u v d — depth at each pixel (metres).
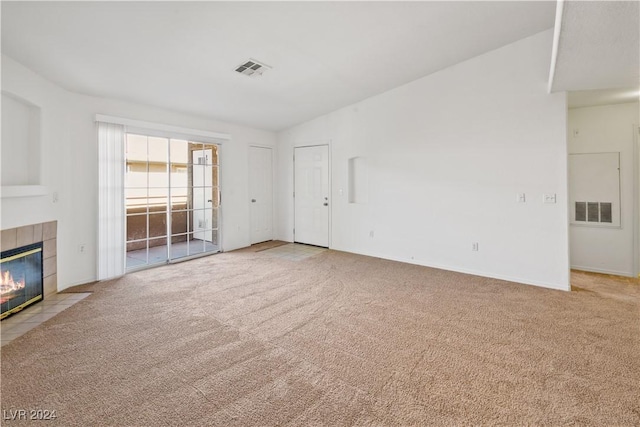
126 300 3.15
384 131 4.86
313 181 5.91
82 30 2.49
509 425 1.52
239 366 2.02
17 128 2.90
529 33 3.47
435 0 2.72
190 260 4.83
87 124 3.67
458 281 3.80
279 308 2.97
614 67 2.68
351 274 4.09
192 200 5.03
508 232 3.82
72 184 3.55
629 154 3.98
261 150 6.15
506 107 3.75
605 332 2.47
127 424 1.53
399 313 2.86
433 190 4.41
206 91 4.02
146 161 4.50
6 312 2.72
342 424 1.52
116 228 3.91
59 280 3.40
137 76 3.39
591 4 1.72
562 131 3.43
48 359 2.09
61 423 1.53
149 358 2.11
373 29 3.06
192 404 1.67
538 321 2.68
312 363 2.06
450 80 4.16
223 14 2.53
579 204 4.30
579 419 1.55
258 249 5.65
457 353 2.18
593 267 4.25
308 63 3.62
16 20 2.25
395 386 1.82
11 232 2.75
